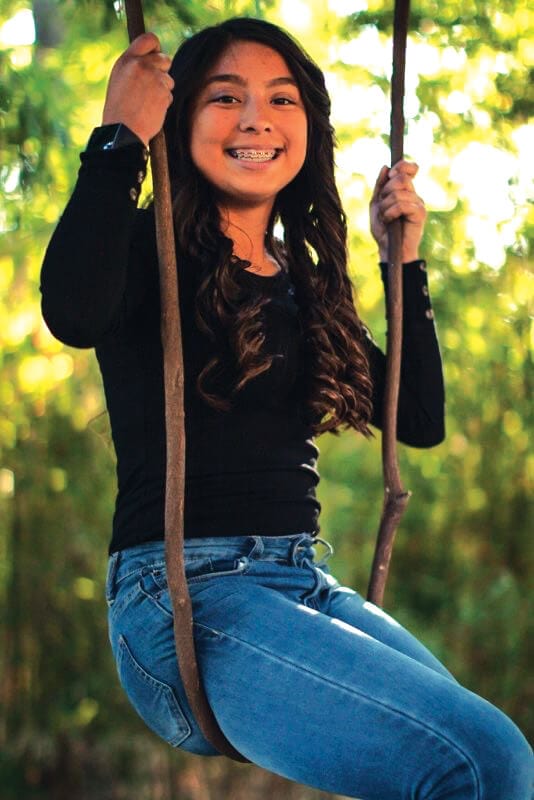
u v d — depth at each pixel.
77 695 6.12
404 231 3.04
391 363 2.92
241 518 2.44
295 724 2.21
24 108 5.09
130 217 2.32
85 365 6.07
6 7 5.28
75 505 6.04
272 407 2.52
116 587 2.50
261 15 4.29
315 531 2.58
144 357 2.46
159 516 2.43
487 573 6.02
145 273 2.47
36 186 5.34
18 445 6.01
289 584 2.45
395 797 2.16
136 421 2.46
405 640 2.54
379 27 5.10
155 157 2.34
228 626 2.32
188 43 2.68
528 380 5.80
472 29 4.96
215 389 2.46
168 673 2.40
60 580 6.07
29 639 6.08
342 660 2.21
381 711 2.14
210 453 2.44
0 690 6.10
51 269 2.27
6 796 6.04
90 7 4.20
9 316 6.06
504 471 5.93
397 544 6.13
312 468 2.59
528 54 5.02
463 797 2.09
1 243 5.86
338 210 2.88
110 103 2.35
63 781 6.12
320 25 5.44
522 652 5.90
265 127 2.61
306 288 2.75
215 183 2.63
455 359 5.84
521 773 2.09
